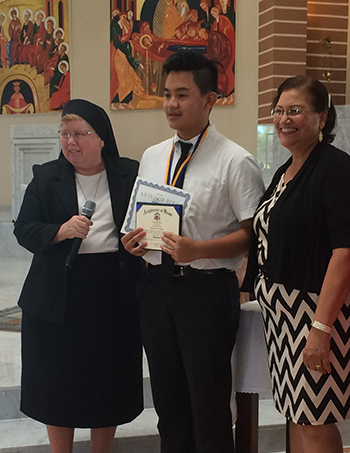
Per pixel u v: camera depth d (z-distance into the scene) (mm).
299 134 2115
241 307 2586
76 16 9672
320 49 8859
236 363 2576
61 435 2648
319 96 2100
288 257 2094
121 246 2557
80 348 2562
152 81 9367
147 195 2324
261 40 8602
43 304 2523
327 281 1976
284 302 2123
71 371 2566
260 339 2518
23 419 3293
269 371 2439
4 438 3045
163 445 2506
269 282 2154
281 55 8320
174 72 2305
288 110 2111
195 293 2320
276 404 2240
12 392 3291
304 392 2076
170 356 2408
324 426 2111
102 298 2568
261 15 8555
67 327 2557
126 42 9336
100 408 2592
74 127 2459
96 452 2744
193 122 2336
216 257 2270
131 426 3172
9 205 10750
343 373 2074
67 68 9828
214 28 8977
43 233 2475
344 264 1961
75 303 2551
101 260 2564
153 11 9203
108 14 9477
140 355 2746
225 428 2375
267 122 8570
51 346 2582
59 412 2572
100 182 2623
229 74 8945
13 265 7340
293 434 2400
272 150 4773
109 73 9547
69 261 2420
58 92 9984
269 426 3213
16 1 9961
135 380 2719
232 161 2330
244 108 8969
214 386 2338
